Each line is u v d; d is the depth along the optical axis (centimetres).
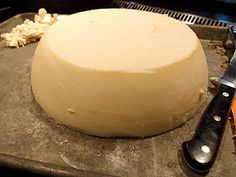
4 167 51
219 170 53
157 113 55
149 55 56
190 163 51
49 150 55
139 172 52
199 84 61
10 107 64
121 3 112
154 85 54
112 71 53
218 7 108
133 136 57
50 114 60
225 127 59
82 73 53
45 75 59
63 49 57
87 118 55
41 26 89
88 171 49
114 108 53
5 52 83
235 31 88
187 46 60
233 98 65
